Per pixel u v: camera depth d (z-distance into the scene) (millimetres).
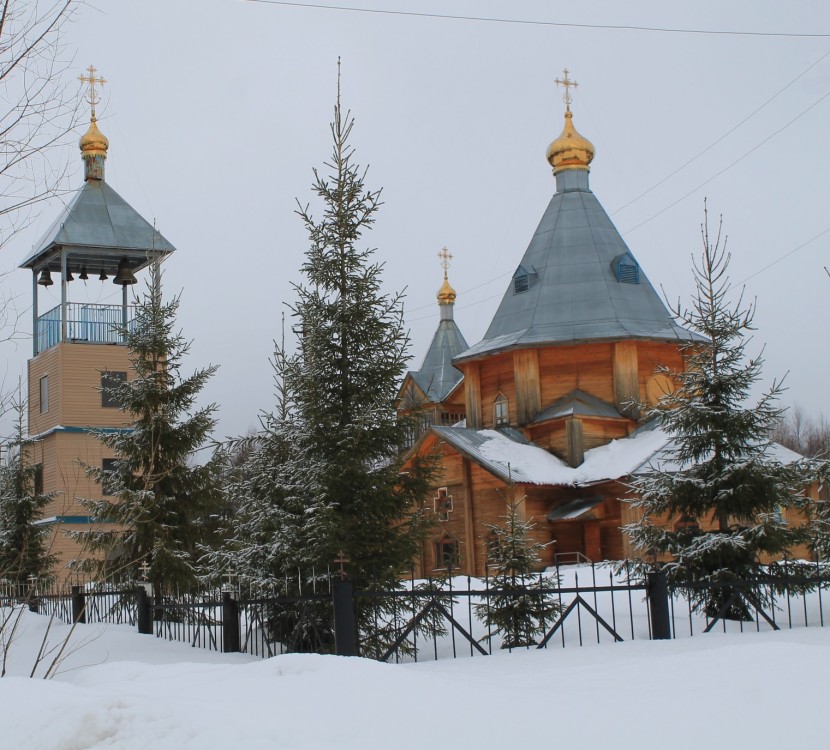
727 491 15117
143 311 19672
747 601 15023
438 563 35938
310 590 13180
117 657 13258
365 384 13781
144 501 18016
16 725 6441
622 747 5949
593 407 35969
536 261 39406
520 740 6090
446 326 52438
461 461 35844
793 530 15078
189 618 14969
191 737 6035
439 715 6570
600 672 9117
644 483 16031
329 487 13094
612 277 38125
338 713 6723
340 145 14180
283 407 14852
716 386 15625
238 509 14453
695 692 7352
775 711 6586
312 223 14008
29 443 25031
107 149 35438
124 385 19078
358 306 13703
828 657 8242
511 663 10953
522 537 14227
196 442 19062
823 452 15906
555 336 36562
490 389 38844
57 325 35844
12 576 21734
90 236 33125
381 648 13211
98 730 6199
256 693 7480
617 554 33750
